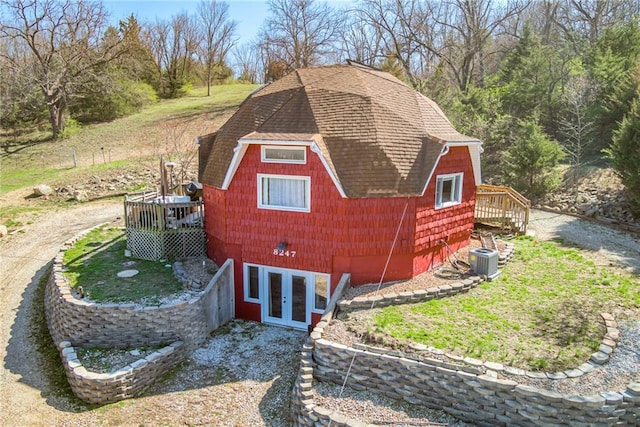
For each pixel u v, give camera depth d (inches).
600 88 1218.0
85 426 450.9
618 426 366.0
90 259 752.3
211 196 703.1
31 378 535.8
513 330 481.1
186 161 1387.8
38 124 1937.7
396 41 1962.4
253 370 538.6
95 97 1994.3
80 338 562.9
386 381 433.1
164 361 536.4
